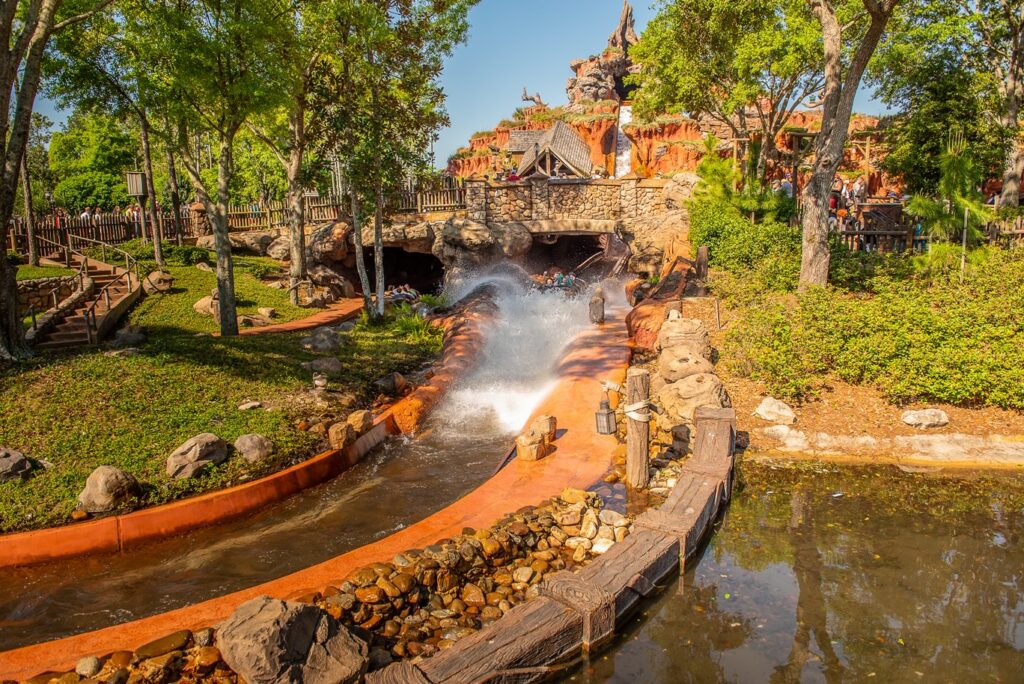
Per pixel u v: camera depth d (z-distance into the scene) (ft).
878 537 24.11
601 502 26.35
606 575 19.80
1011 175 73.82
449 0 61.93
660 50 92.63
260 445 31.27
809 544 23.70
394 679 15.29
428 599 20.12
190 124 56.70
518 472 29.43
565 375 42.47
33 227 74.28
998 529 24.53
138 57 52.11
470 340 53.57
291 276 84.33
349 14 55.31
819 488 28.48
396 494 30.25
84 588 23.06
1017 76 73.00
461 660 16.15
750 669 17.10
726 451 27.58
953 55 78.18
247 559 24.76
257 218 111.75
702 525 23.77
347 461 33.42
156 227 82.28
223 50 47.88
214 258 90.38
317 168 67.97
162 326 62.59
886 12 42.19
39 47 37.29
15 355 37.37
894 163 84.28
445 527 24.23
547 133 166.61
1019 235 53.67
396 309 68.64
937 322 37.22
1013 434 31.65
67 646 17.71
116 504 26.53
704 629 18.93
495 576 21.61
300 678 14.79
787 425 34.12
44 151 173.37
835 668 16.96
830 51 48.08
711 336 44.75
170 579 23.53
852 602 20.01
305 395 38.63
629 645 18.38
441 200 107.65
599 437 32.99
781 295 49.65
